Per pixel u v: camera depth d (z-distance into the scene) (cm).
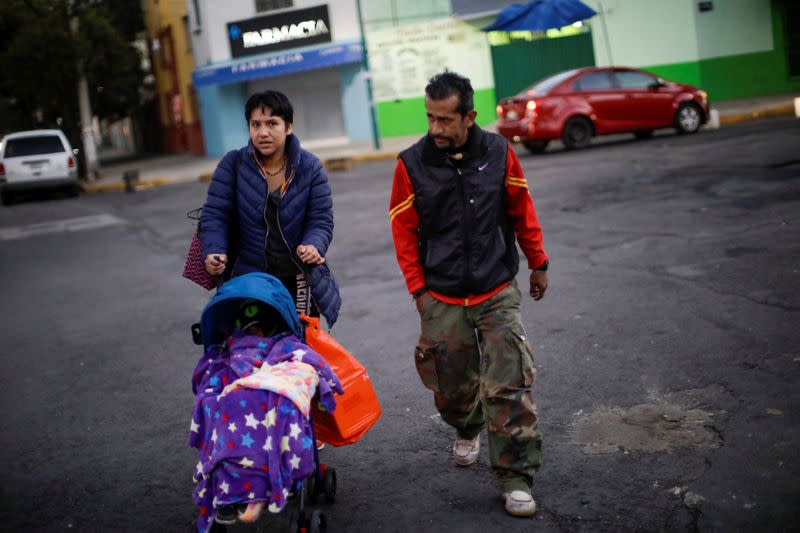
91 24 3030
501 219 395
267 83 3091
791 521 351
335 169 2172
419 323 724
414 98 2892
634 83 1884
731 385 500
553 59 2691
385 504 410
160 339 781
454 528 379
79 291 1046
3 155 2362
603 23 2595
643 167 1429
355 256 1047
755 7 2508
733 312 630
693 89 1916
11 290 1095
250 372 351
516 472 383
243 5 3009
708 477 396
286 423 335
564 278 801
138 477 478
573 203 1188
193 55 3356
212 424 338
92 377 683
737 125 1972
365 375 397
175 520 422
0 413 614
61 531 420
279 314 380
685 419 464
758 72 2536
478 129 388
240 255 434
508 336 386
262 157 426
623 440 449
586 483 407
